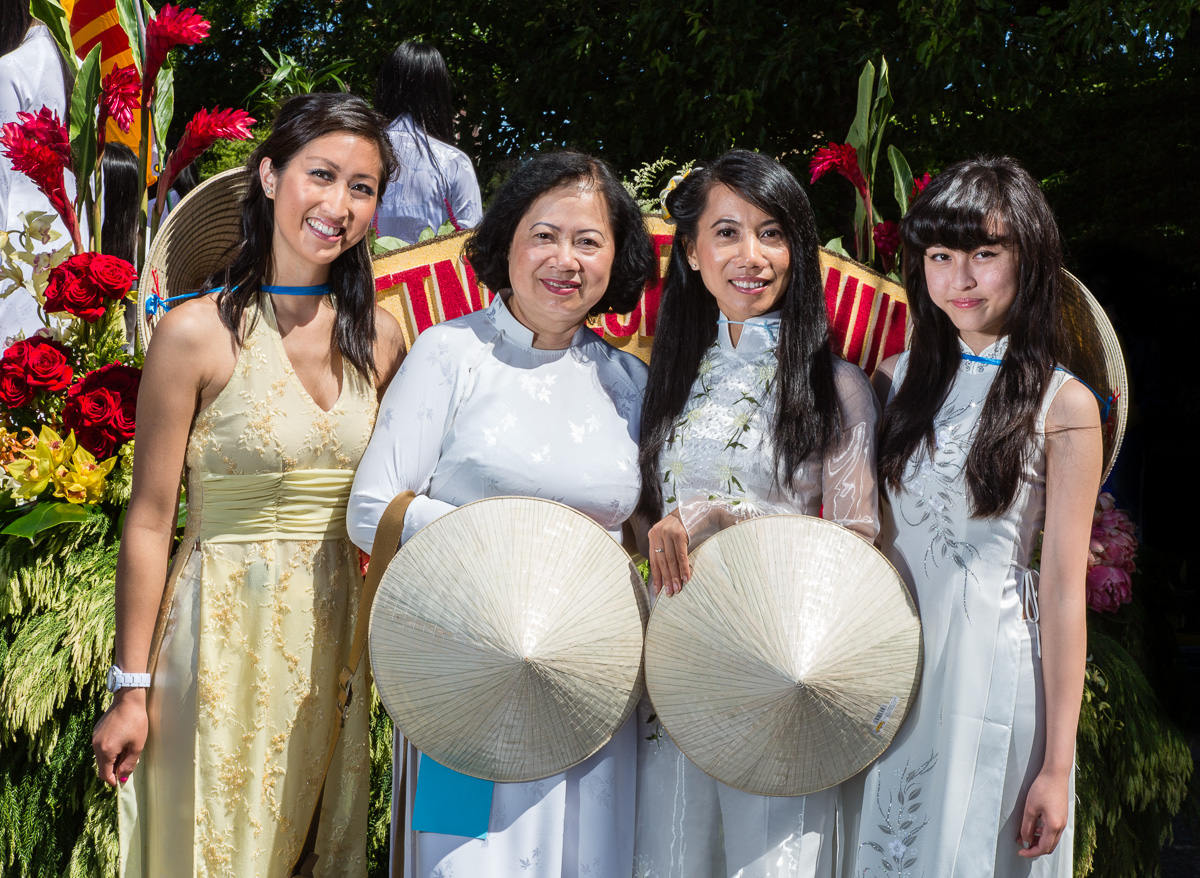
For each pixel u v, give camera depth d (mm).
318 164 1782
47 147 2422
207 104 10016
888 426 1872
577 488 1826
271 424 1817
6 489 2332
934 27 5020
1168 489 5230
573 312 1829
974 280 1749
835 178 6059
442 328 1898
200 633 1826
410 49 3314
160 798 1863
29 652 2186
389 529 1763
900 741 1795
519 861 1757
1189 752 2430
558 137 6680
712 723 1752
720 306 1907
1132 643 2492
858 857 1812
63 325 2574
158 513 1815
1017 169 1783
